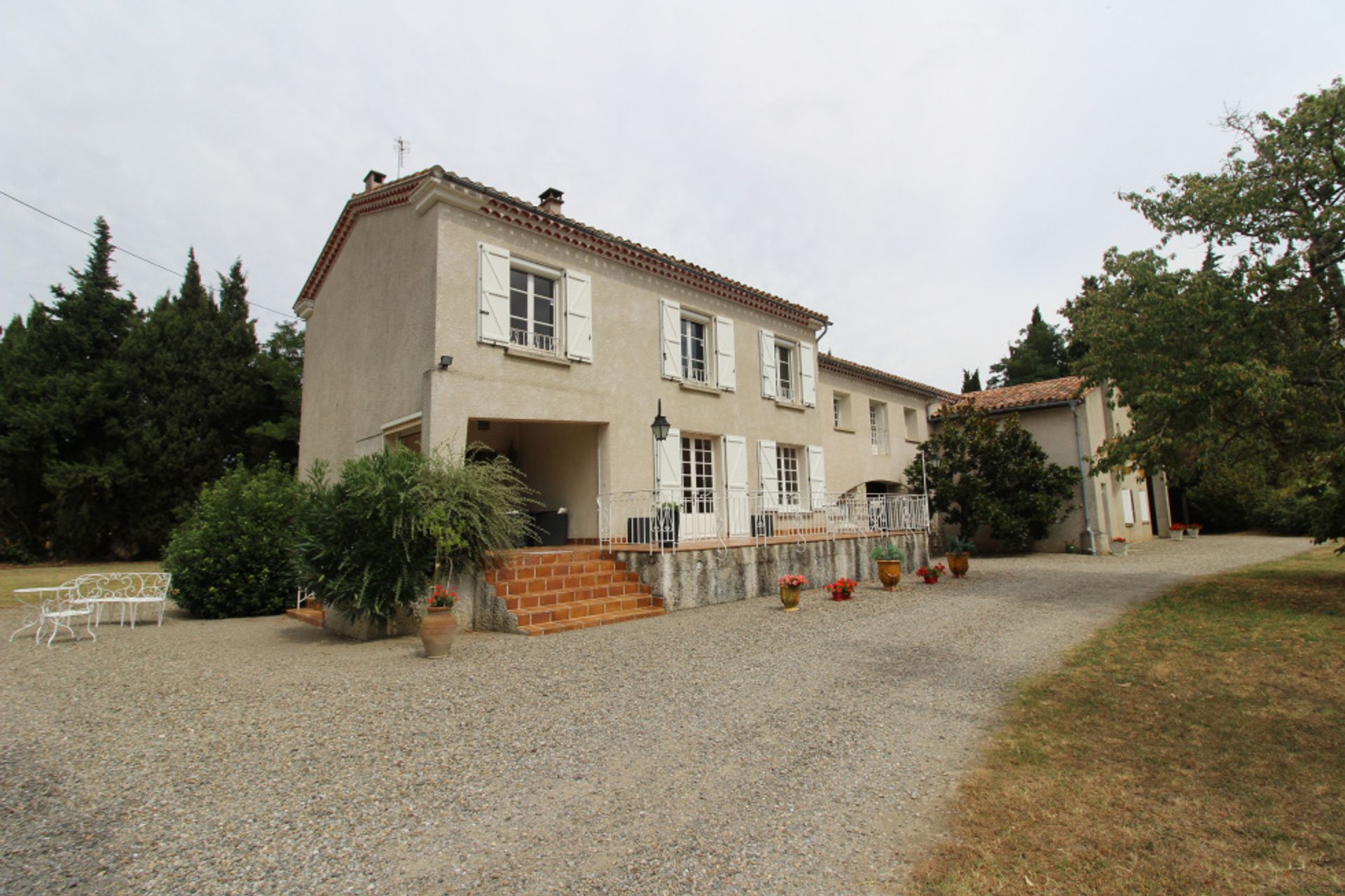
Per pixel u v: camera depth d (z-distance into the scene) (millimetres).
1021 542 17891
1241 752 4055
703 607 10203
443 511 8352
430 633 7070
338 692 5797
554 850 3133
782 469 15578
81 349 28250
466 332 9875
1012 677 5895
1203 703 4988
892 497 14961
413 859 3059
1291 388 9133
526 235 10859
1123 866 2893
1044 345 40312
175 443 25578
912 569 14516
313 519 8617
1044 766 3965
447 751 4383
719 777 3943
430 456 8984
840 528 14398
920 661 6559
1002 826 3270
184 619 11188
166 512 25469
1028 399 20156
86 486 24000
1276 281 9570
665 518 10461
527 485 13250
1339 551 10656
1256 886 2721
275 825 3385
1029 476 17750
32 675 6648
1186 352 9797
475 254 10141
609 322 11922
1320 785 3570
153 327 26656
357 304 12555
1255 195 9633
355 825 3385
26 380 25266
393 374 10781
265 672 6633
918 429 21688
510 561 9508
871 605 9945
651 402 12398
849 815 3436
